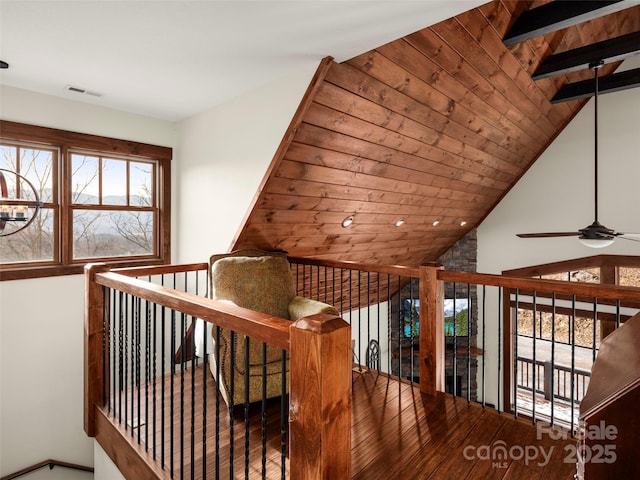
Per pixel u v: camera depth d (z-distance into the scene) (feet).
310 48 7.38
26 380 10.46
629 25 10.73
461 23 7.51
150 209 13.12
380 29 6.70
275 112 9.02
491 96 10.75
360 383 9.36
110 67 8.59
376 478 5.75
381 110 9.08
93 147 11.39
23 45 7.52
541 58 10.07
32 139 10.24
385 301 21.58
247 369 4.04
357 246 14.75
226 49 7.55
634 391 2.23
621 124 16.17
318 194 10.59
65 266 11.14
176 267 10.02
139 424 6.58
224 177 11.00
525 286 6.94
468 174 14.71
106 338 7.90
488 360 20.48
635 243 15.93
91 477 11.69
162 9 6.15
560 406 18.60
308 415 3.30
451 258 21.72
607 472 2.25
